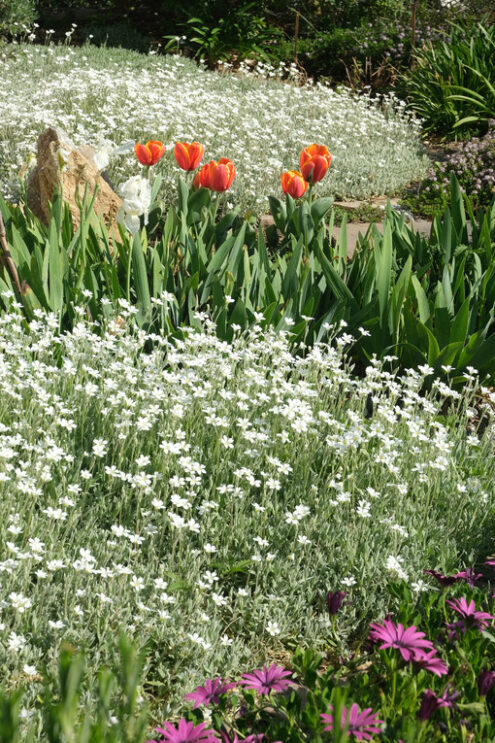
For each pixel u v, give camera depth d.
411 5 14.21
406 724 1.94
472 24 12.41
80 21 15.13
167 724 1.92
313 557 2.89
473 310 4.79
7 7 12.73
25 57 11.47
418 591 2.66
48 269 4.33
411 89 11.79
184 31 14.19
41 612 2.37
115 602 2.44
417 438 3.47
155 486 3.08
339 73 13.43
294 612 2.63
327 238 5.79
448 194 8.30
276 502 3.07
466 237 5.62
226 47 13.57
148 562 2.69
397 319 4.55
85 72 9.56
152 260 4.73
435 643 2.38
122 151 6.02
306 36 14.61
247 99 9.70
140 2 16.12
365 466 3.41
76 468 3.12
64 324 4.41
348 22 14.41
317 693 2.11
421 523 3.04
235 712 2.23
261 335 4.27
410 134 10.42
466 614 2.37
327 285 4.97
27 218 4.95
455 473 3.43
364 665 2.52
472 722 2.11
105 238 4.80
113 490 3.06
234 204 6.99
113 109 8.20
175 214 5.02
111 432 3.25
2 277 4.45
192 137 7.66
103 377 3.64
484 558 3.19
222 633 2.57
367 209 7.74
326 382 3.73
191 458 3.12
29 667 2.08
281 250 5.41
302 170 5.21
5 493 2.76
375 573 2.80
